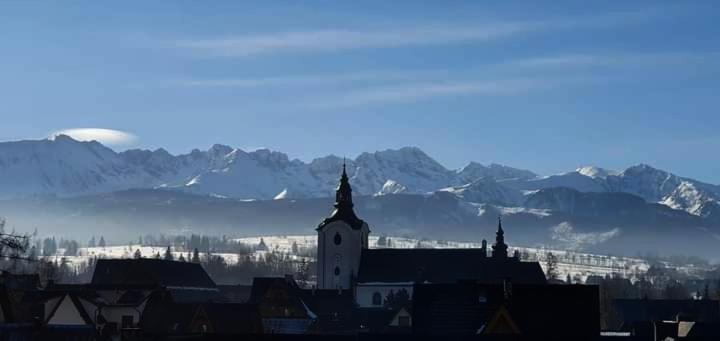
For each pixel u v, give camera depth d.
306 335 123.44
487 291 145.88
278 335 123.44
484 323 141.75
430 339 123.62
